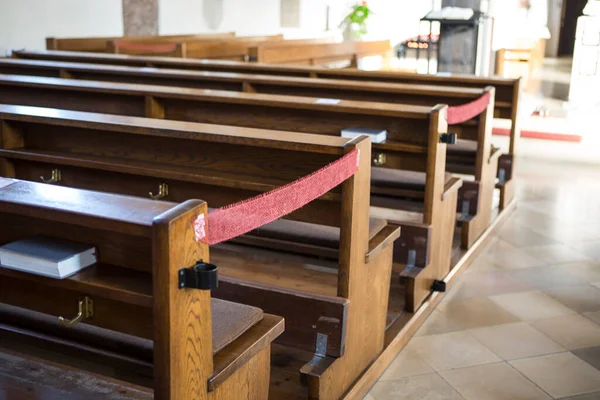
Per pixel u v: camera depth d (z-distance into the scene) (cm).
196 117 436
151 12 998
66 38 804
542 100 1220
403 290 425
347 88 490
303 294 296
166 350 185
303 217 295
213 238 210
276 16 1293
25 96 500
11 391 215
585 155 849
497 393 332
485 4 1050
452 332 396
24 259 204
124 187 342
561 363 362
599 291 461
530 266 503
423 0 1472
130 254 209
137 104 462
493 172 553
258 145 284
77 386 220
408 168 401
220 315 235
